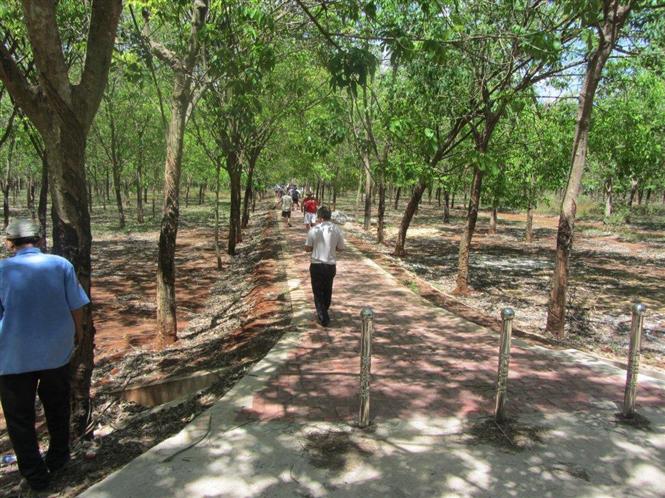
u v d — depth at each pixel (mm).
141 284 15172
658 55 10406
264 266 14930
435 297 10805
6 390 3787
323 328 7977
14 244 3955
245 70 7945
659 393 5570
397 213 44188
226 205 53844
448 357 6648
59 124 4504
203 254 20844
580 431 4625
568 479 3869
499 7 10375
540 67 10281
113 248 21922
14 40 11516
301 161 29578
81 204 4715
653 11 10492
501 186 18047
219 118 14367
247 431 4504
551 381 5844
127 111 29344
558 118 15180
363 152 23500
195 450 4172
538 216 42844
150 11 9469
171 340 9398
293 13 9078
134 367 8109
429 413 4934
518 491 3707
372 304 9703
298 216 34969
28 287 3764
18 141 22172
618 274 17516
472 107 11992
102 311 12070
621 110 14375
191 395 5945
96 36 4602
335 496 3600
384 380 5781
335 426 4633
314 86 18828
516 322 10953
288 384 5629
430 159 13805
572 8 7793
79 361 4785
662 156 15625
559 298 9344
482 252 22219
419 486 3738
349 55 5156
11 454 5219
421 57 10805
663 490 3773
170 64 9109
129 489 3635
